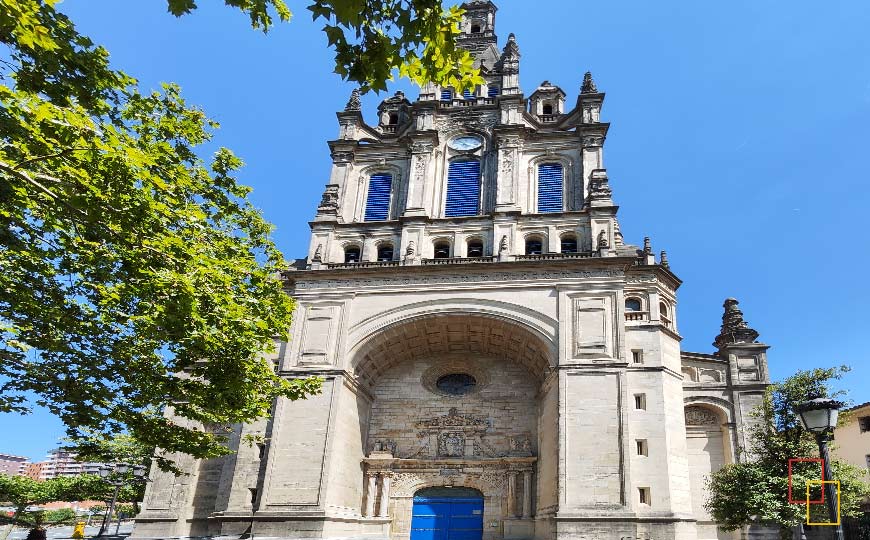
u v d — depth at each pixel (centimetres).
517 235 3978
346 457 3559
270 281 2259
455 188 4341
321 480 3319
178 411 2116
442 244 4072
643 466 3225
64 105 1661
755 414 3291
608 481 3103
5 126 1462
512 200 4088
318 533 3191
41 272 1816
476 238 4012
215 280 1911
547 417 3547
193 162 2219
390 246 4116
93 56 1738
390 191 4431
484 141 4481
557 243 3906
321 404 3512
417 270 3803
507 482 3666
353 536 3484
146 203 1642
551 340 3500
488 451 3784
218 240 2155
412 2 887
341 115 4722
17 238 1700
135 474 4800
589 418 3259
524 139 4425
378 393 4047
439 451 3825
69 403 1925
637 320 3712
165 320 1761
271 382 2431
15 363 1770
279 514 3262
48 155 1462
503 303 3638
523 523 3538
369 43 912
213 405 2022
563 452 3191
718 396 4197
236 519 3469
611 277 3594
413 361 4109
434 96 4728
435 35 920
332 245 4131
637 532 3016
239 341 1952
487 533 3578
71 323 1827
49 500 6297
